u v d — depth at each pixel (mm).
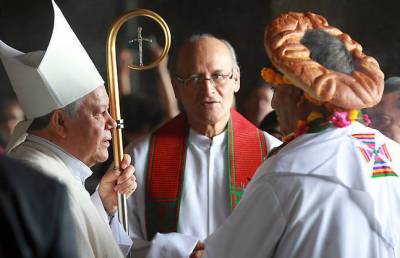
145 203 3703
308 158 2668
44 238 1463
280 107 2824
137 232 3695
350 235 2594
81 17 9875
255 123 5816
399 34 8070
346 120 2699
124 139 5719
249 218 2689
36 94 2953
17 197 1462
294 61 2662
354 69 2756
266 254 2660
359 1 8164
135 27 9953
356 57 2795
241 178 3723
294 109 2777
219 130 3768
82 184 3098
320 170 2641
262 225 2656
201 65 3576
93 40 9898
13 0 9875
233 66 3646
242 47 9898
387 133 3787
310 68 2652
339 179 2625
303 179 2637
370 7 8148
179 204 3680
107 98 3066
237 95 9695
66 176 2910
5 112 6117
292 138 2818
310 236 2600
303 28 2799
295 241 2609
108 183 3305
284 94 2791
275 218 2631
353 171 2650
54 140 2996
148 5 10008
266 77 2801
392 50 8086
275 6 9539
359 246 2598
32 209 1464
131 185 3314
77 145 3006
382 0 8117
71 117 2979
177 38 10023
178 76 3639
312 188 2625
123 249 3250
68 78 2955
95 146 3014
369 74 2725
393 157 2783
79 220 2793
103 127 3031
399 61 8055
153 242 3416
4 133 6094
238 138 3781
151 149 3777
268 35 2764
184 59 3605
